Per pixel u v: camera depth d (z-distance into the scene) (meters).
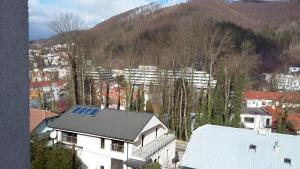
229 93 35.09
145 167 19.69
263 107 43.84
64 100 39.75
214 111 34.28
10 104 1.45
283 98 41.81
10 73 1.44
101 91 39.22
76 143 22.31
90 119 23.00
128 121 22.38
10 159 1.48
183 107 35.81
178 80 36.06
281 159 18.39
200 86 36.22
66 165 16.69
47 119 24.75
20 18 1.46
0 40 1.40
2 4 1.39
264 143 19.66
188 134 34.09
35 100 35.56
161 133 25.02
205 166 18.94
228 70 35.84
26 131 1.53
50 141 22.17
